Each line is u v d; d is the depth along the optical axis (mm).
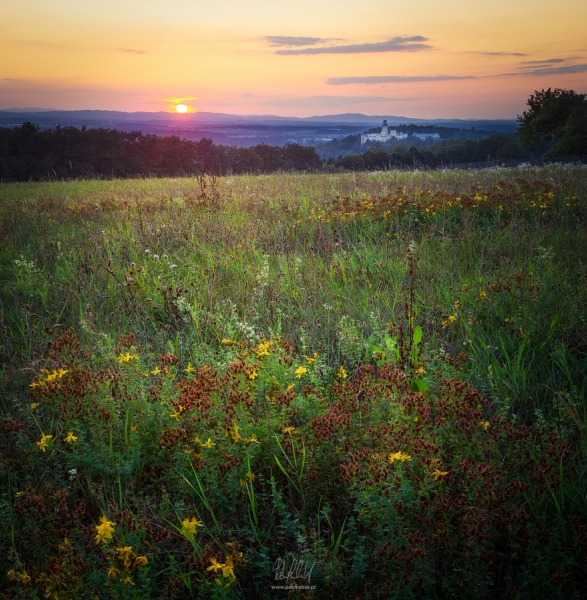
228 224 7895
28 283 5504
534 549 2064
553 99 63438
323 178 16016
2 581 2092
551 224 7219
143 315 4793
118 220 8961
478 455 2545
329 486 2561
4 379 3602
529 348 3842
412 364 3348
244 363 3238
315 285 5250
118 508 2357
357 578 2029
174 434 2674
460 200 8219
